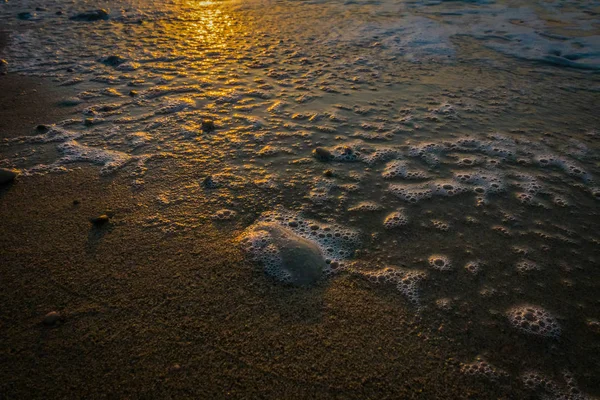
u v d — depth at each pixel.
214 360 1.41
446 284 1.72
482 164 2.48
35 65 3.88
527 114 3.04
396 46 4.41
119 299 1.61
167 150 2.58
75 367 1.38
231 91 3.37
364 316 1.58
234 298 1.63
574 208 2.14
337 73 3.74
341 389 1.34
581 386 1.38
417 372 1.40
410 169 2.43
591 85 3.51
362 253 1.87
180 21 5.39
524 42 4.50
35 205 2.10
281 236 1.89
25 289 1.65
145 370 1.38
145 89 3.40
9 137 2.71
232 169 2.40
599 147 2.65
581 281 1.74
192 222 2.00
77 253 1.82
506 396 1.35
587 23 5.04
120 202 2.13
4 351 1.43
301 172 2.38
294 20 5.39
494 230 2.00
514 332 1.54
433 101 3.21
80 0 6.39
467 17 5.43
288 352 1.44
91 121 2.89
